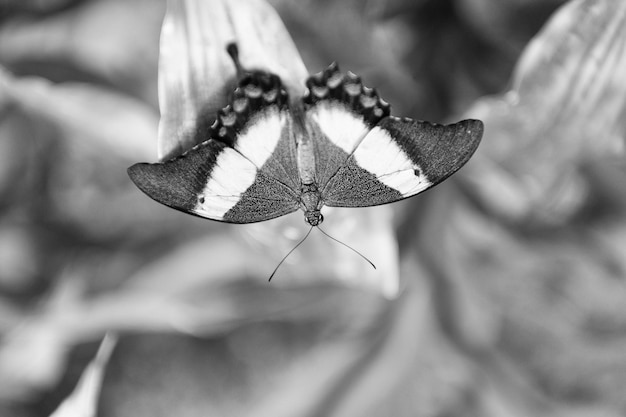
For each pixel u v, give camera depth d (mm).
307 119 422
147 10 623
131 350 632
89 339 557
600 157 479
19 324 579
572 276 724
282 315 576
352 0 504
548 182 514
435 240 558
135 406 643
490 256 607
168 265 577
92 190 676
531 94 458
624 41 445
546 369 710
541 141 472
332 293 564
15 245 598
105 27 595
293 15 507
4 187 639
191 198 409
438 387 596
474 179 543
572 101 457
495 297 703
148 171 405
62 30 574
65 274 585
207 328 563
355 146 422
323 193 424
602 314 726
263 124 420
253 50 424
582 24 446
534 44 451
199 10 421
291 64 426
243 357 698
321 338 607
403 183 416
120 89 566
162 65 421
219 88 424
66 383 549
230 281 565
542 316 727
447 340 571
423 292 564
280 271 487
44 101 555
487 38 498
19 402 571
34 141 642
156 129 564
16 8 561
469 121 406
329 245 478
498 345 662
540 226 562
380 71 520
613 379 700
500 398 576
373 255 479
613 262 587
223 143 415
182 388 682
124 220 658
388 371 561
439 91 522
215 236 583
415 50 514
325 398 558
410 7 501
